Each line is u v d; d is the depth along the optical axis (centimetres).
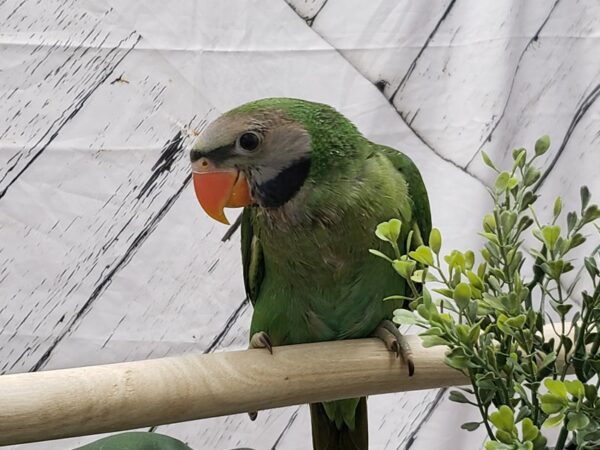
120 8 95
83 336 96
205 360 56
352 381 61
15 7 92
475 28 102
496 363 43
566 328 61
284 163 64
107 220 96
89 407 50
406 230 70
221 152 64
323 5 99
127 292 97
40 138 94
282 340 73
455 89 102
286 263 68
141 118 96
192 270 99
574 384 39
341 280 67
